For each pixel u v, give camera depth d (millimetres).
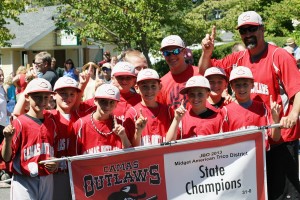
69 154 6406
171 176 6207
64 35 26250
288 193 6668
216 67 6973
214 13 28297
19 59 30594
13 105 12977
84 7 21000
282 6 25266
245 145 6223
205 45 6895
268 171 6750
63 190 6496
